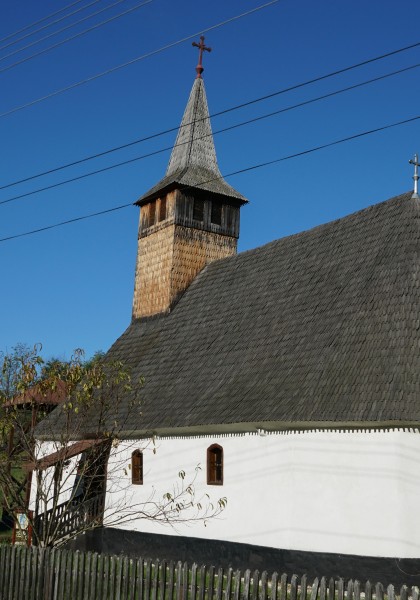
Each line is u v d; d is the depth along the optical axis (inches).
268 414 884.6
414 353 810.8
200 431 1007.0
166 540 1034.7
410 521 768.3
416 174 1026.7
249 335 1089.4
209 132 1565.0
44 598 628.7
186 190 1449.3
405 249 935.7
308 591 754.2
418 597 459.2
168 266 1411.2
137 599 567.5
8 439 917.2
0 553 676.7
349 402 809.5
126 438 1149.7
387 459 786.2
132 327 1460.4
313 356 918.4
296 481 855.7
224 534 944.3
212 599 531.2
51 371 802.8
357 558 789.2
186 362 1167.6
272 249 1261.1
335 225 1152.2
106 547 1131.3
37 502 761.0
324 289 1029.8
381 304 892.0
